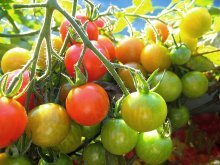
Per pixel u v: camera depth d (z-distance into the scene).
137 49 0.24
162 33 0.25
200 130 0.33
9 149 0.18
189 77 0.24
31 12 0.30
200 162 0.32
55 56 0.19
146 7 0.29
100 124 0.21
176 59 0.24
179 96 0.25
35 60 0.17
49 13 0.17
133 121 0.18
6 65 0.21
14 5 0.17
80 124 0.19
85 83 0.18
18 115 0.16
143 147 0.21
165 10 0.27
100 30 0.24
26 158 0.18
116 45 0.26
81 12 0.23
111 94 0.22
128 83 0.22
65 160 0.20
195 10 0.24
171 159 0.32
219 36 0.27
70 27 0.19
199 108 0.29
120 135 0.19
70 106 0.17
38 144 0.18
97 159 0.21
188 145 0.33
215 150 0.33
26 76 0.18
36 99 0.19
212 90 0.28
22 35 0.26
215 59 0.26
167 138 0.21
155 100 0.17
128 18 0.29
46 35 0.17
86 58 0.18
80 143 0.21
